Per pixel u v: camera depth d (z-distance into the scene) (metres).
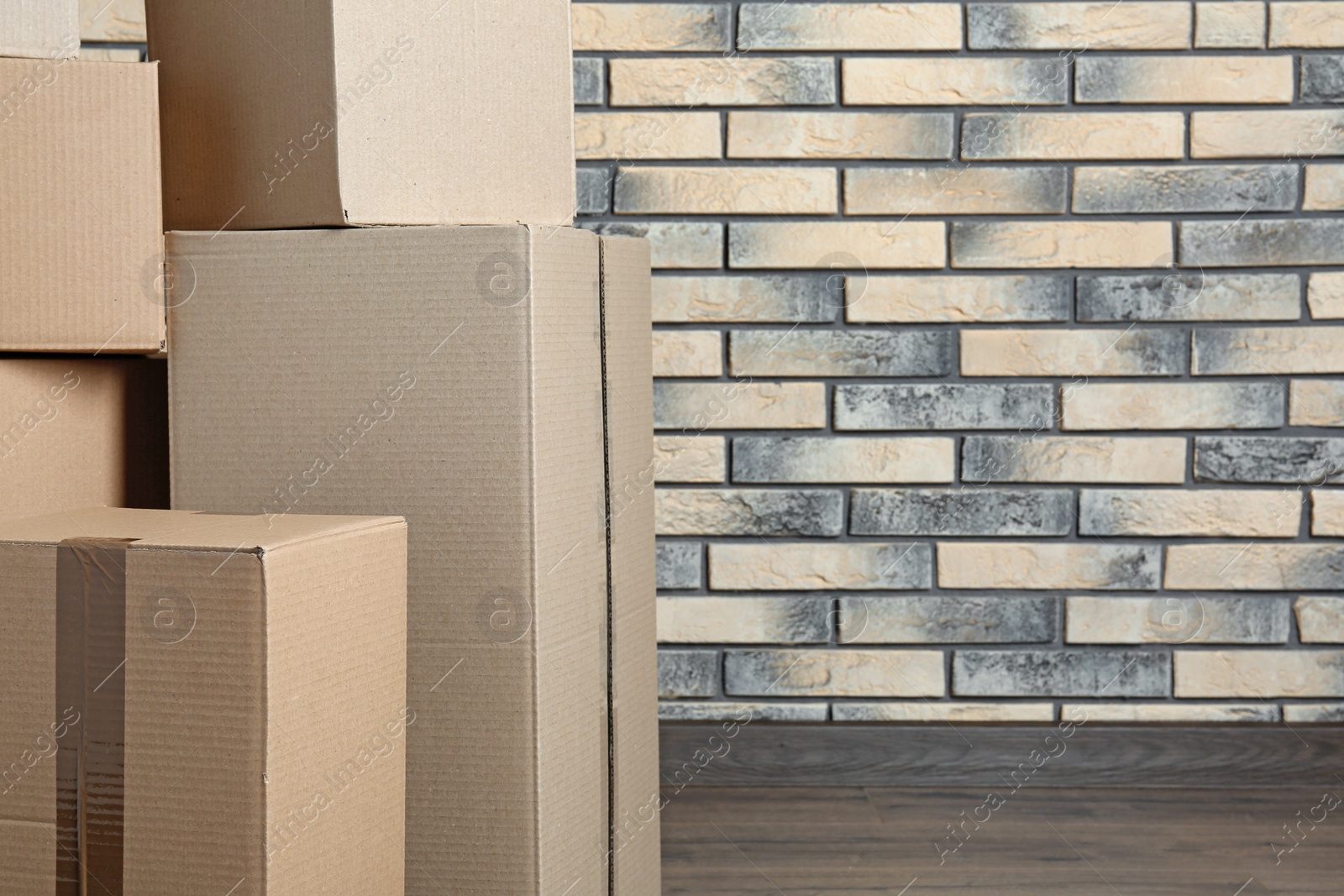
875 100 1.74
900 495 1.77
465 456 0.99
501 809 1.00
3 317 1.00
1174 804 1.72
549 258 1.02
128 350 1.03
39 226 1.00
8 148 1.00
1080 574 1.77
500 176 1.13
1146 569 1.77
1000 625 1.78
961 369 1.76
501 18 1.12
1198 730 1.77
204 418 1.05
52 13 1.01
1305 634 1.77
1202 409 1.76
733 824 1.65
